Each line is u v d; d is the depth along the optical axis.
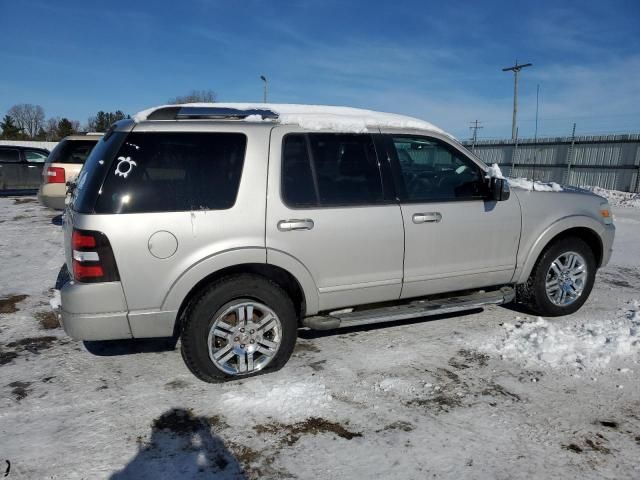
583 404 3.19
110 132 3.40
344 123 3.72
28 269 6.44
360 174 3.73
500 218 4.20
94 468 2.55
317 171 3.58
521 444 2.77
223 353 3.37
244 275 3.34
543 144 22.41
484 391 3.34
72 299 3.06
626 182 18.64
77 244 3.05
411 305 4.03
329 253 3.56
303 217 3.46
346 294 3.70
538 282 4.51
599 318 4.71
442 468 2.57
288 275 3.57
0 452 2.67
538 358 3.82
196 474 2.52
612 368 3.66
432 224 3.91
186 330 3.26
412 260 3.88
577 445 2.77
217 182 3.29
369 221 3.67
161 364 3.73
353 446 2.75
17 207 12.50
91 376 3.54
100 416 3.02
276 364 3.53
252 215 3.32
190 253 3.19
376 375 3.55
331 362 3.76
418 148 4.04
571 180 20.88
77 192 3.36
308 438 2.82
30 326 4.49
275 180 3.41
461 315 4.78
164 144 3.22
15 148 15.53
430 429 2.91
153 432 2.86
